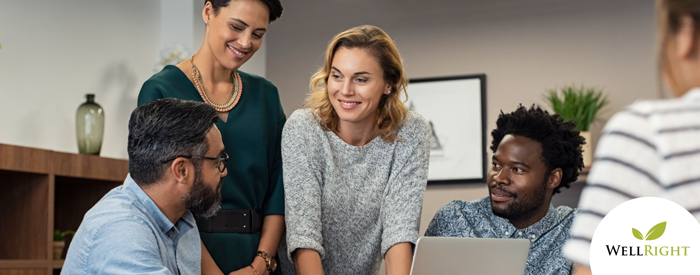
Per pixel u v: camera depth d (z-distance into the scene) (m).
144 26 4.07
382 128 1.92
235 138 1.86
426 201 4.31
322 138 1.89
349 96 1.80
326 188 1.88
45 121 3.40
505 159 1.94
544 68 4.15
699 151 0.54
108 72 3.80
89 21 3.70
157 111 1.54
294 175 1.85
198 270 1.63
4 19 3.24
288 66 4.72
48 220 3.00
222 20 1.80
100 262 1.41
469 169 4.23
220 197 1.62
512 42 4.23
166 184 1.53
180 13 4.16
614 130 0.58
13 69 3.26
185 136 1.53
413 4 4.47
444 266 1.49
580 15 4.11
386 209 1.89
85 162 3.22
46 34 3.44
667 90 0.55
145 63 4.06
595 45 4.07
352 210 1.90
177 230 1.60
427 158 1.98
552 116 1.99
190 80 1.84
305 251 1.79
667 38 0.52
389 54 1.81
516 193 1.93
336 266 1.92
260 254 1.85
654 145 0.55
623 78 4.00
